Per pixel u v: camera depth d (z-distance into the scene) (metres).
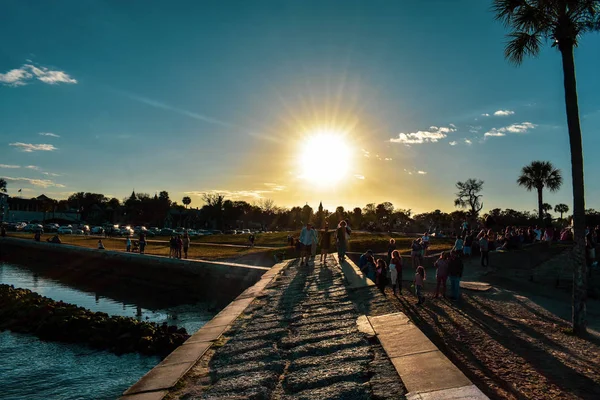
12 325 19.28
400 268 16.58
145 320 21.53
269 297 13.05
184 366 6.75
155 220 130.00
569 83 11.90
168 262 32.12
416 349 6.30
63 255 45.22
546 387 6.83
